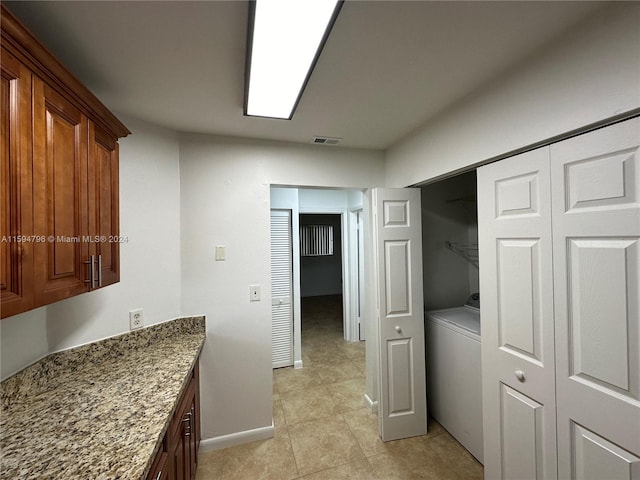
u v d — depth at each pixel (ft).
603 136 3.19
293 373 10.29
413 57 3.85
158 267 5.93
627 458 3.07
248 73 3.97
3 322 3.58
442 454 6.31
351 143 7.25
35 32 3.26
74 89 3.28
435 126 5.74
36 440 2.92
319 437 6.88
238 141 6.70
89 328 4.87
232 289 6.63
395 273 6.95
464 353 6.43
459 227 8.63
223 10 2.98
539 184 3.91
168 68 4.02
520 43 3.59
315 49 3.50
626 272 3.05
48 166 2.99
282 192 10.64
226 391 6.60
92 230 3.76
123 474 2.48
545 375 3.91
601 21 3.06
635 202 2.96
